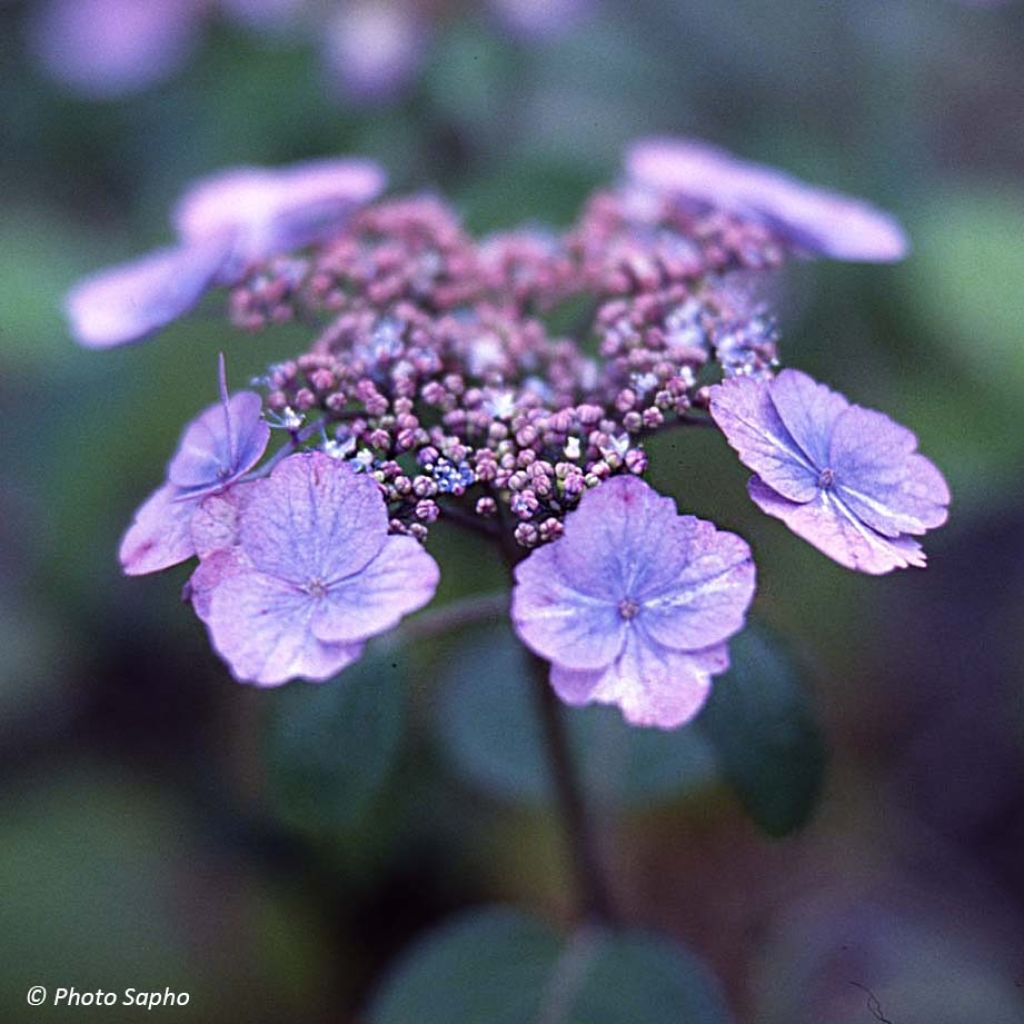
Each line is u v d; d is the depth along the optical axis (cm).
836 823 71
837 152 78
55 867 62
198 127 82
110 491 68
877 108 81
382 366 48
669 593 44
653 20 84
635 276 51
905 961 62
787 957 62
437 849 64
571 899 59
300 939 62
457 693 58
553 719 52
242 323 51
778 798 49
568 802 53
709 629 44
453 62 72
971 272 69
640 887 68
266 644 44
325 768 51
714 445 51
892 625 77
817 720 49
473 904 64
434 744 62
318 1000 62
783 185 54
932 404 68
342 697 50
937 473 46
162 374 64
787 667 49
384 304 50
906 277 69
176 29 84
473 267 52
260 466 48
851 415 46
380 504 44
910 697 76
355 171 54
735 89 83
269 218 53
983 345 67
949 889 69
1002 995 61
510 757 57
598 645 44
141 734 71
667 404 47
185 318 62
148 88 88
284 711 51
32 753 70
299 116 78
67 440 67
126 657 72
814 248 52
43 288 69
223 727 70
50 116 90
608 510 44
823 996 61
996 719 74
